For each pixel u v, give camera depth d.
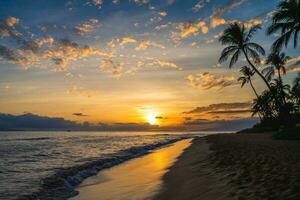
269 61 48.41
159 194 8.70
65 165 19.08
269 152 13.88
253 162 10.92
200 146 26.61
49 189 10.88
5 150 32.97
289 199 5.56
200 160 14.98
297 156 11.52
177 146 32.69
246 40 35.16
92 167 16.03
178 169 13.31
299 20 27.39
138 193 9.27
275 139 26.17
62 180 12.30
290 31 27.86
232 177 8.62
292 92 48.19
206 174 10.30
